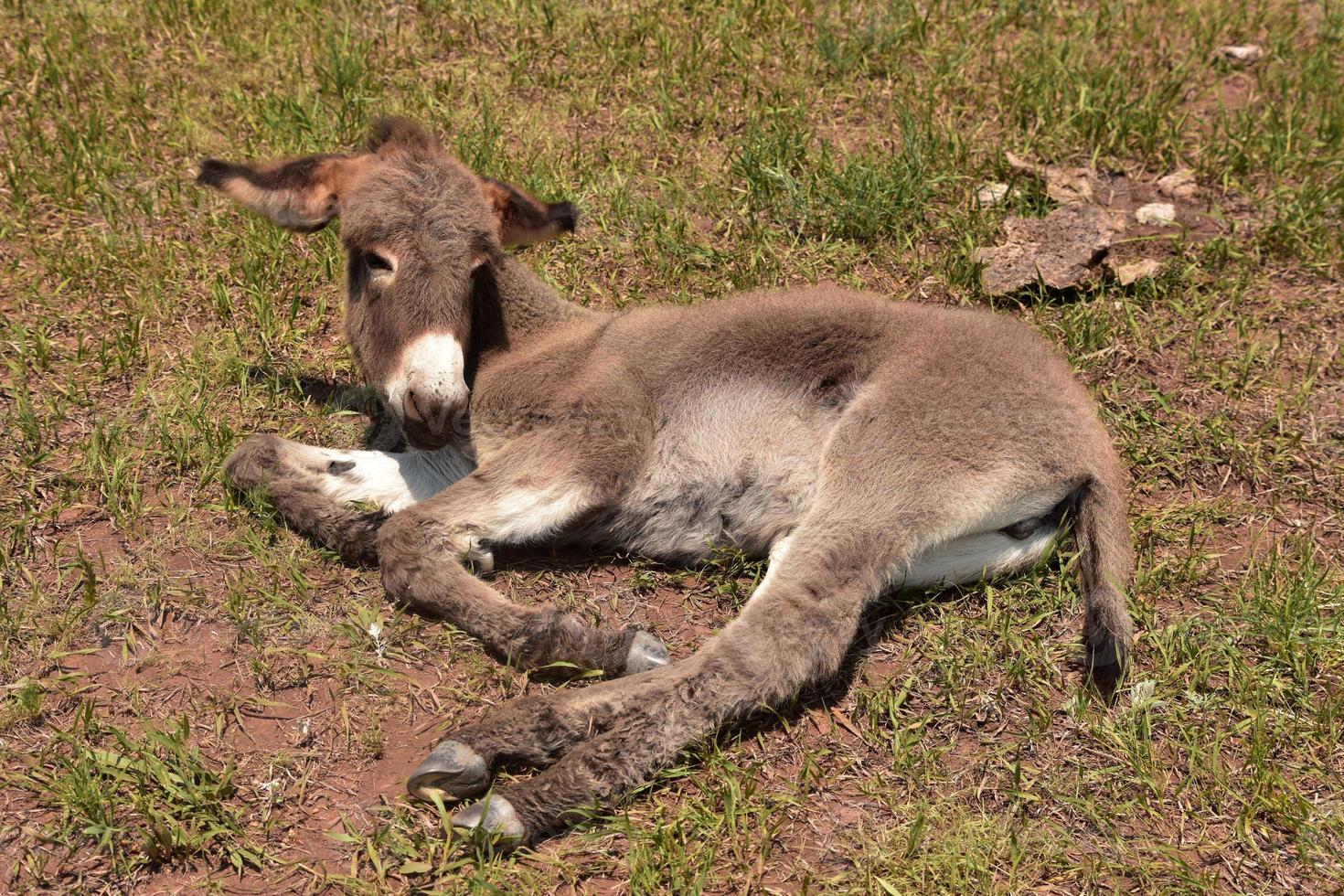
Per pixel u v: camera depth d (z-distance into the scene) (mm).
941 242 3043
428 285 2492
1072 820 2336
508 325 2664
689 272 2986
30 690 2336
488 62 3373
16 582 2467
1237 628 2510
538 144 3197
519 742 2322
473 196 2547
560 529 2541
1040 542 2551
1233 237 3061
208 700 2373
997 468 2498
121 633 2426
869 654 2484
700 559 2578
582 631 2430
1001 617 2510
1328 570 2570
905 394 2514
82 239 2936
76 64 3260
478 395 2607
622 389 2564
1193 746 2373
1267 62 3500
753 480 2566
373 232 2518
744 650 2369
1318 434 2754
